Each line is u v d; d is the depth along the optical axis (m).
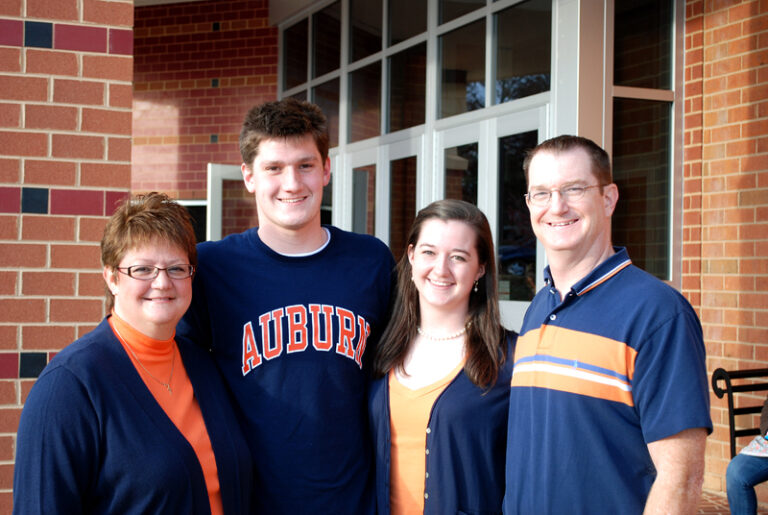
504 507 2.03
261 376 2.21
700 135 5.09
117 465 1.74
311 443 2.20
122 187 3.08
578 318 1.87
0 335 2.94
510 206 5.25
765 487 4.56
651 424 1.71
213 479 1.93
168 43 8.58
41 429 1.69
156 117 8.60
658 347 1.72
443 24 6.00
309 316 2.26
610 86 4.76
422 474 2.23
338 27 7.58
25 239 2.97
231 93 8.45
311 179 2.23
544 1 4.95
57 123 3.02
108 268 1.92
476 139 5.58
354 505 2.25
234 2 8.45
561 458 1.82
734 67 4.88
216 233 7.29
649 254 5.16
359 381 2.34
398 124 6.71
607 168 1.94
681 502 1.67
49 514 1.66
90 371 1.77
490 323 2.34
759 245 4.73
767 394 4.69
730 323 4.92
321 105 7.94
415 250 2.36
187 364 2.06
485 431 2.21
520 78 5.19
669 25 5.16
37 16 3.00
